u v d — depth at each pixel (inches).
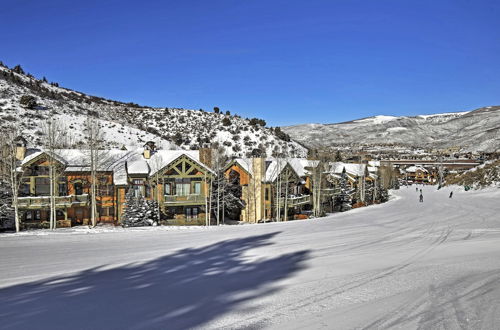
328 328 258.5
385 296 330.0
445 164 5890.8
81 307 335.3
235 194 1673.2
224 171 1686.8
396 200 2251.5
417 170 5738.2
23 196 1288.1
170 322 286.5
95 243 730.8
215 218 1640.0
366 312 289.0
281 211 1684.3
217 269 496.1
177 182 1470.2
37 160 1288.1
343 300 324.8
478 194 2263.8
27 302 358.0
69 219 1339.8
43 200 1270.9
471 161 5659.5
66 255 610.5
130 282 434.0
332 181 2301.9
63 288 412.5
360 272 435.8
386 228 914.7
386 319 271.4
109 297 367.9
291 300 332.8
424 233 802.2
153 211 1289.4
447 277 386.9
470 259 482.0
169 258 581.6
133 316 305.1
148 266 525.3
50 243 731.4
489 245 600.1
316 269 467.8
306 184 1964.8
